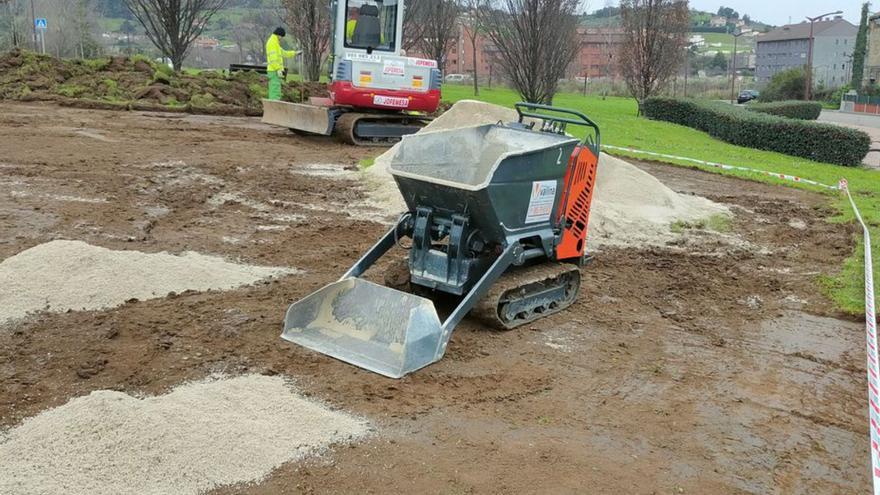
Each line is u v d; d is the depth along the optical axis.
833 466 5.02
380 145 18.41
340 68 17.44
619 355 6.67
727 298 8.48
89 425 4.61
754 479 4.80
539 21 25.81
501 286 6.91
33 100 22.53
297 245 9.50
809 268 9.83
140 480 4.27
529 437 5.13
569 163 7.34
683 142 23.98
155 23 27.77
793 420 5.65
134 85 24.72
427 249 7.02
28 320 6.58
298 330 6.54
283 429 4.90
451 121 14.35
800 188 16.28
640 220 11.41
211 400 5.16
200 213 10.79
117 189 11.84
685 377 6.30
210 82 25.52
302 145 17.72
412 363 6.00
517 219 6.92
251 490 4.32
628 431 5.32
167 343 6.23
